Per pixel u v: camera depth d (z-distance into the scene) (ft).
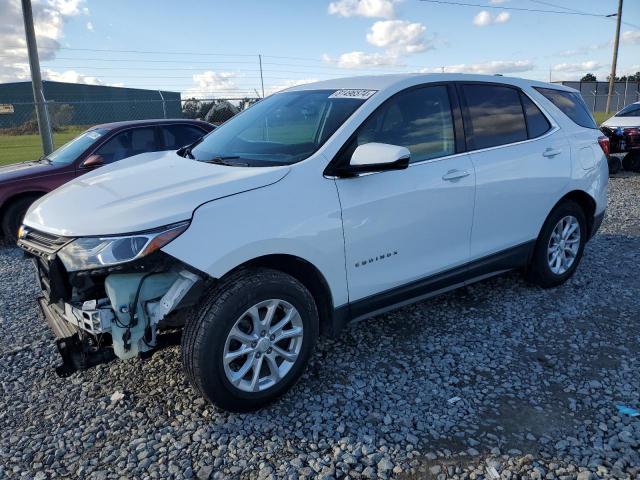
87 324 9.01
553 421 9.44
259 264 9.89
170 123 27.30
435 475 8.21
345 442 9.00
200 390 9.26
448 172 12.07
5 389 11.07
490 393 10.36
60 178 24.00
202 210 9.00
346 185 10.48
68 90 141.49
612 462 8.38
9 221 23.52
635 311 13.96
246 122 13.19
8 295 16.76
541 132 14.64
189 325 9.16
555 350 11.98
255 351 9.64
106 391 10.85
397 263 11.48
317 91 12.87
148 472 8.48
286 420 9.68
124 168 11.95
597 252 19.19
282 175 9.92
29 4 39.37
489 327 13.17
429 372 11.18
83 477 8.43
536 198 14.12
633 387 10.43
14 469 8.64
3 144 69.82
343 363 11.60
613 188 33.58
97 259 8.61
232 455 8.79
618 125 40.24
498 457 8.56
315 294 10.71
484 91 13.55
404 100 11.86
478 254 13.16
